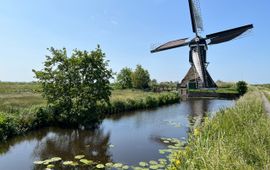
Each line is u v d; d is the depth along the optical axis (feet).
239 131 24.20
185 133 46.96
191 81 156.76
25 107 54.34
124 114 71.26
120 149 36.06
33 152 34.35
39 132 46.03
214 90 147.54
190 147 22.79
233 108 39.24
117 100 76.02
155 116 68.03
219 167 14.94
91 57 51.90
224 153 16.66
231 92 144.15
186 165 17.81
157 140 41.39
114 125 54.65
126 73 176.96
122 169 27.73
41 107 50.72
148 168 27.61
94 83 52.21
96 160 31.07
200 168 16.35
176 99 113.50
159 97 99.25
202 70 145.79
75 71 51.57
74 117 50.06
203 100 125.08
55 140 40.88
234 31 135.03
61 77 51.08
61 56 51.42
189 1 143.74
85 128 50.88
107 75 53.72
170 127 52.75
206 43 144.36
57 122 50.90
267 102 70.44
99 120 54.49
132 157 32.35
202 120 61.41
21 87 138.92
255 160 17.71
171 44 154.81
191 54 149.48
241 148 19.17
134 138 42.91
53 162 30.04
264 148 18.62
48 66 51.13
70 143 39.19
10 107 52.13
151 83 191.52
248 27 132.16
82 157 32.09
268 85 292.40
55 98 50.75
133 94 105.60
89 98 51.83
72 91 50.78
